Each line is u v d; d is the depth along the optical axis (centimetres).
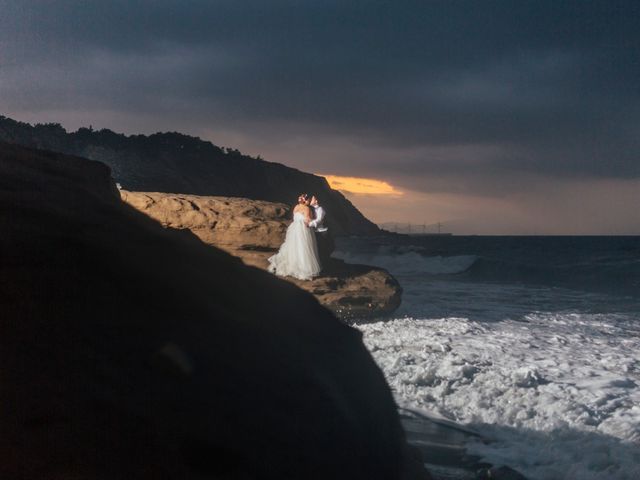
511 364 1177
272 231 1909
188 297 95
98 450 74
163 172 7638
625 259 5622
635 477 655
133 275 91
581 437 776
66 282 84
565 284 3578
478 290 2930
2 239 84
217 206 1941
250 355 95
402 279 3625
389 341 1388
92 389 78
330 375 112
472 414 864
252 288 112
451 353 1254
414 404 895
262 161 9381
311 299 130
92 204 103
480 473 640
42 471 71
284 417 93
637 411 877
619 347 1414
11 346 77
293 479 87
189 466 78
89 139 7081
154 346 85
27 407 74
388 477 119
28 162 113
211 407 85
